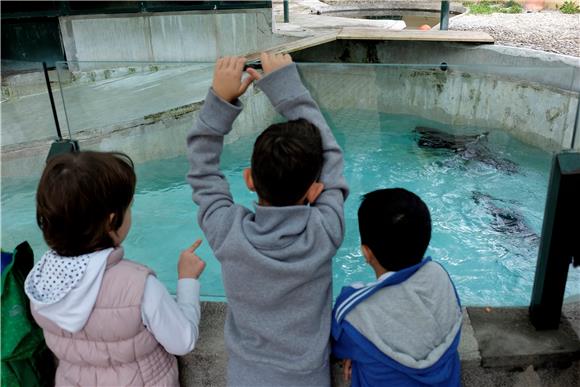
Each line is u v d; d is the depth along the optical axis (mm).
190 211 2980
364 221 1215
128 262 1166
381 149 2908
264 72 1354
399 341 1149
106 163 1099
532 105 2754
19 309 1283
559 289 1500
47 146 2725
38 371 1336
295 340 1184
